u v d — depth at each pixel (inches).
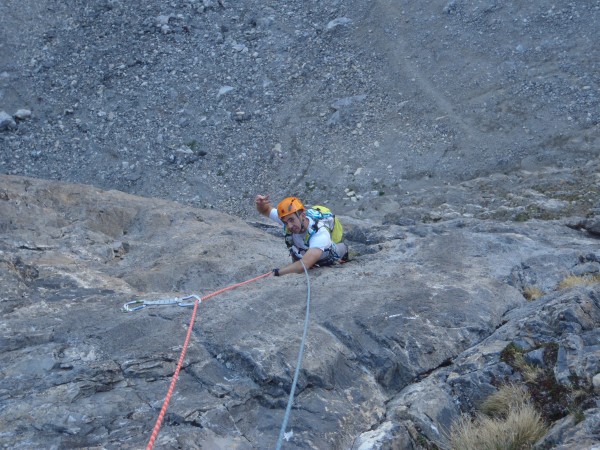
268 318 213.2
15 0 872.9
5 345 197.6
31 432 166.4
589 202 476.1
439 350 209.8
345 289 237.8
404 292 234.7
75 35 838.5
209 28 845.2
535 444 167.5
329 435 178.1
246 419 179.2
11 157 717.3
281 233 364.2
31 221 304.8
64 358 191.0
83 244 295.1
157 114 752.3
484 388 191.6
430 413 185.3
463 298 233.5
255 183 682.8
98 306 225.5
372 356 204.2
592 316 209.8
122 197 357.7
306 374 189.9
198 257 286.8
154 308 221.5
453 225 347.9
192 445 164.2
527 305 233.9
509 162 642.2
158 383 185.8
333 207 639.1
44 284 246.8
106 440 164.4
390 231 331.9
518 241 294.8
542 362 193.3
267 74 788.0
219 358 195.0
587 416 166.2
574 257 282.0
